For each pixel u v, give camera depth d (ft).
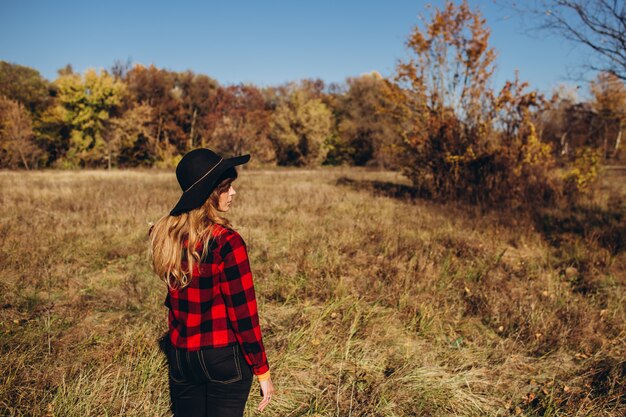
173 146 132.98
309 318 13.70
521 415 9.71
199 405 5.73
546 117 41.16
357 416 9.34
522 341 13.07
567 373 11.62
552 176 40.91
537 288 17.74
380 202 38.40
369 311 14.19
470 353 12.31
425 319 13.78
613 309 15.81
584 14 27.09
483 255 21.68
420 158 44.96
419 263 18.94
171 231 5.25
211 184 5.22
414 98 44.96
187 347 5.33
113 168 121.39
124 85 127.65
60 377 10.01
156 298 15.02
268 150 132.26
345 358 11.46
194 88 147.74
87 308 14.08
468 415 9.68
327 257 19.86
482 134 41.34
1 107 105.29
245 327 5.27
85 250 20.54
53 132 121.60
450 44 41.37
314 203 36.58
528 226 28.04
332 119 167.12
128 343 11.48
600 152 41.86
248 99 155.94
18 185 46.75
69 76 119.96
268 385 5.57
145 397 9.30
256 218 28.81
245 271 5.25
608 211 35.40
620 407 9.94
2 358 10.49
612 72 28.45
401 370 11.00
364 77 155.43
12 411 8.57
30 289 15.60
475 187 40.78
